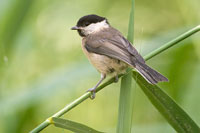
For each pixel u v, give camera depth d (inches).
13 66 404.2
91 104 478.9
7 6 382.6
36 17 423.5
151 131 382.6
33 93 350.0
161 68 411.5
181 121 255.9
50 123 235.5
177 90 389.4
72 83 415.8
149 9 502.6
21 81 421.1
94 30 371.6
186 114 251.8
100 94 479.8
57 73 361.4
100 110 477.1
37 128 235.5
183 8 473.7
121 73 332.8
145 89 265.9
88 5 510.0
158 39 367.6
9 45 392.8
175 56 410.3
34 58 456.8
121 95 248.7
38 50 458.3
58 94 438.0
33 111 400.8
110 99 478.0
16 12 384.8
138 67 288.0
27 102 349.1
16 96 357.7
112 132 434.6
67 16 502.6
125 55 314.0
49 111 425.7
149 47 360.5
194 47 404.5
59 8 498.3
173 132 368.2
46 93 346.0
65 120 233.0
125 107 243.9
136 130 386.9
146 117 447.2
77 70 358.3
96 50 343.3
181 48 407.5
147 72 276.2
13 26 388.2
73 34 501.0
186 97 369.4
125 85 250.5
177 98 382.3
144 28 494.0
